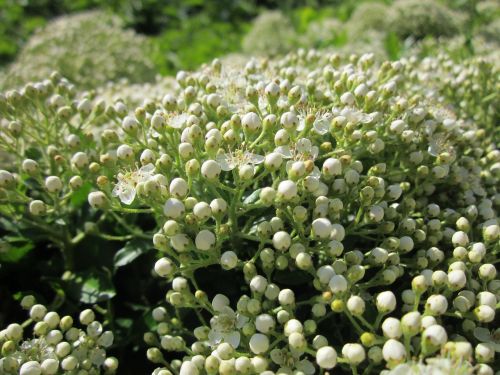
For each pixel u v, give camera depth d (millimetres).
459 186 132
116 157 125
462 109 163
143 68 248
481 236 123
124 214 137
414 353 92
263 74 144
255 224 114
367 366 95
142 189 105
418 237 114
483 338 99
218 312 102
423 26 274
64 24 257
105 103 149
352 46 246
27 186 138
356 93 123
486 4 305
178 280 105
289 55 170
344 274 102
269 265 104
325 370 104
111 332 111
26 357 102
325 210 105
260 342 94
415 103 132
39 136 147
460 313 98
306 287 118
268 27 307
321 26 304
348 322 108
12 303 131
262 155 121
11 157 174
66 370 103
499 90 159
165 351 124
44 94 140
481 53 209
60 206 130
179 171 115
